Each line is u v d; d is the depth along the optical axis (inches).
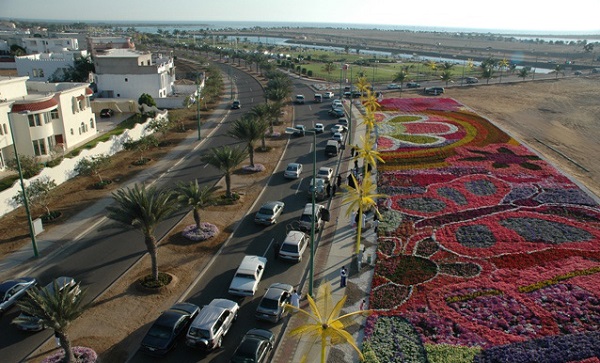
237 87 5022.1
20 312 1170.6
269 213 1686.8
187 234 1573.6
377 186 2026.3
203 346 1021.8
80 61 4192.9
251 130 2190.0
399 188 1978.3
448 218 1688.0
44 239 1553.9
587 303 1181.7
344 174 2257.6
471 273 1334.9
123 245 1529.3
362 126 3225.9
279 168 2336.4
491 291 1240.8
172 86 4463.6
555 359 994.7
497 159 2340.1
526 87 5246.1
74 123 2605.8
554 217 1674.5
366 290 1286.9
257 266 1316.4
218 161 1828.2
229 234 1612.9
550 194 1883.6
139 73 3865.7
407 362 1001.5
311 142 2832.2
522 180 2042.3
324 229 1660.9
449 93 4690.0
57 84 2758.4
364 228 1654.8
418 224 1652.3
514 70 6884.8
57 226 1652.3
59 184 2039.9
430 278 1315.2
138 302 1223.5
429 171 2178.9
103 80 3885.3
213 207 1833.2
